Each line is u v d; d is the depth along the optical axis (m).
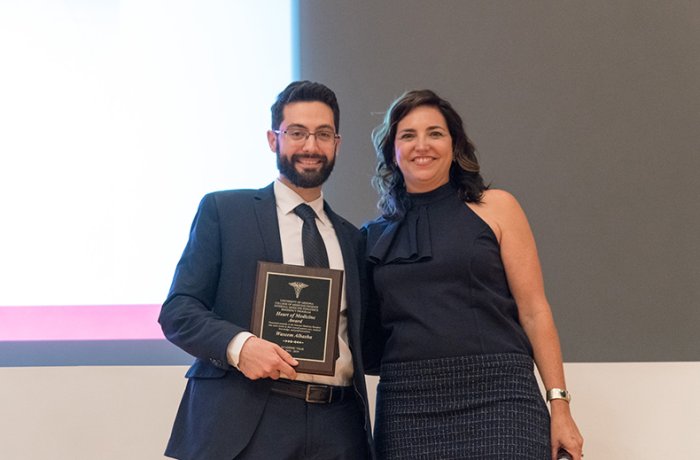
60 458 2.81
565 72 3.09
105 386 2.85
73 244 2.89
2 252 2.87
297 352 2.00
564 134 3.07
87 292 2.88
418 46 3.09
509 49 3.10
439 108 2.31
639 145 3.07
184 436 2.04
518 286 2.21
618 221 3.04
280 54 3.04
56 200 2.90
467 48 3.09
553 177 3.06
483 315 2.13
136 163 2.93
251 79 3.01
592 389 2.94
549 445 2.05
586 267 3.03
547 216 3.04
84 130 2.93
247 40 3.04
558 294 3.02
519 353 2.12
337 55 3.07
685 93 3.08
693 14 3.10
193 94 2.98
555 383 2.13
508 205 2.25
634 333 3.00
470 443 2.03
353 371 2.13
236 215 2.17
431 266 2.16
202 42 3.02
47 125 2.92
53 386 2.84
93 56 2.97
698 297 3.01
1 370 2.83
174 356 2.89
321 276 2.05
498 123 3.07
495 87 3.08
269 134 2.27
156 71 2.98
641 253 3.03
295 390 2.03
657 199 3.05
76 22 2.98
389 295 2.20
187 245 2.17
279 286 2.04
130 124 2.95
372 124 3.05
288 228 2.18
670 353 2.99
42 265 2.88
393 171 2.38
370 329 2.32
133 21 3.00
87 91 2.95
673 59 3.09
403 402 2.11
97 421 2.84
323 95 2.23
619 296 3.02
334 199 3.02
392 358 2.17
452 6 3.11
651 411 2.92
